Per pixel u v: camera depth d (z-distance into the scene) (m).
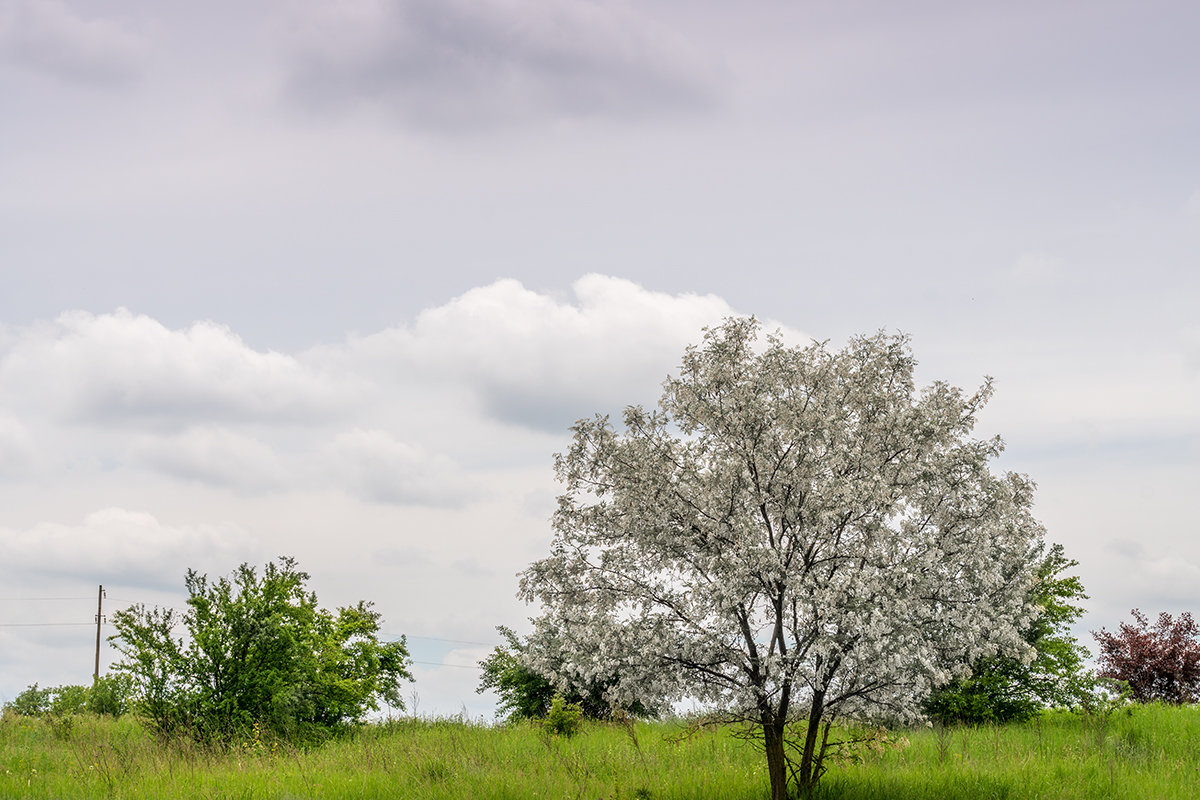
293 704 22.88
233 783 16.39
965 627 13.35
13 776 16.75
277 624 23.11
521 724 25.95
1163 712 22.25
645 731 23.52
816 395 15.05
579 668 14.43
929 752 18.80
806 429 14.24
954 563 13.82
